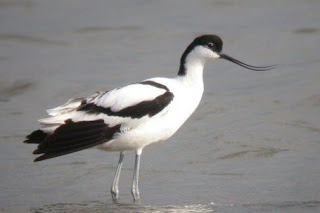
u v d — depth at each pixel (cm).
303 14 2159
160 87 1083
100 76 1734
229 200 1047
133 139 1072
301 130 1350
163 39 2019
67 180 1163
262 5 2298
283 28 2033
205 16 2219
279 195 1058
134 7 2378
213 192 1085
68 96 1612
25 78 1731
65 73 1769
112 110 1061
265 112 1455
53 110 1066
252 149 1273
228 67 1773
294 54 1811
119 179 1172
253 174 1159
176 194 1086
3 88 1683
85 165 1234
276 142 1301
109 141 1068
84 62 1859
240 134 1348
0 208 1032
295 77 1642
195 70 1114
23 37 2105
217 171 1184
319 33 1966
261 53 1841
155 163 1241
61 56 1922
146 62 1828
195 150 1291
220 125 1402
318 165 1181
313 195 1051
